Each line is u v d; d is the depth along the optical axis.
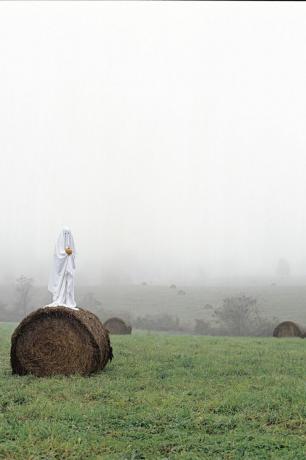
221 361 13.98
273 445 7.24
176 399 9.54
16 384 10.89
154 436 7.72
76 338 11.88
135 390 10.52
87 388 10.45
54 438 7.54
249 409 8.91
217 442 7.44
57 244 13.67
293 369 12.72
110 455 6.96
